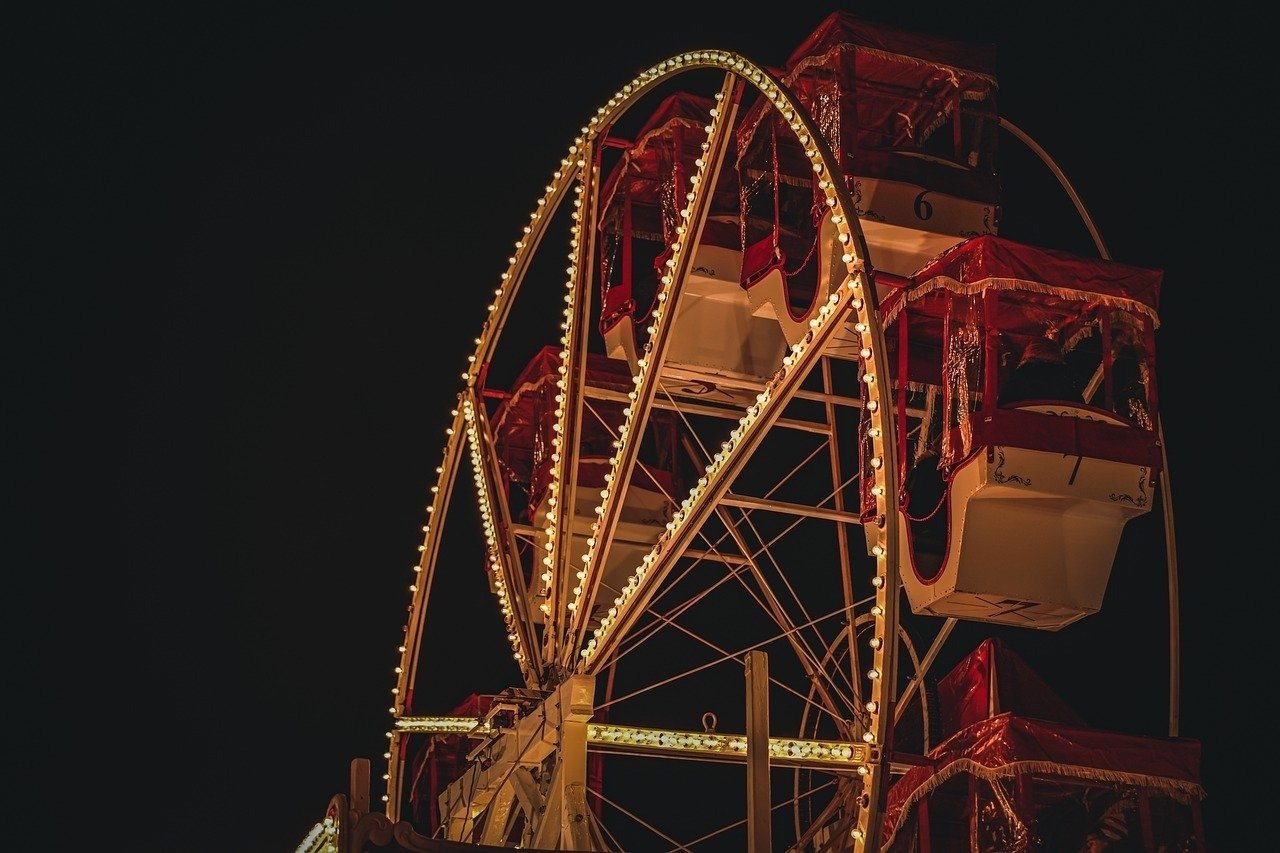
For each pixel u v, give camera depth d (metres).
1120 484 16.52
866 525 17.22
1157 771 17.02
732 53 18.19
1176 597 18.98
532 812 18.41
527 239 22.77
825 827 20.62
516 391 24.70
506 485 26.00
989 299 16.66
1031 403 16.45
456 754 25.69
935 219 18.62
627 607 18.44
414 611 23.92
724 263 21.33
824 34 19.27
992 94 19.47
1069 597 16.52
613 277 23.00
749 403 22.77
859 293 15.54
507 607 21.50
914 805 17.84
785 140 20.23
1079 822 17.38
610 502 19.39
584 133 21.14
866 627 23.03
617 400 22.27
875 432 15.09
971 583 16.31
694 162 21.47
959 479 16.52
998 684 18.33
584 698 17.45
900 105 19.64
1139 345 17.33
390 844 13.98
